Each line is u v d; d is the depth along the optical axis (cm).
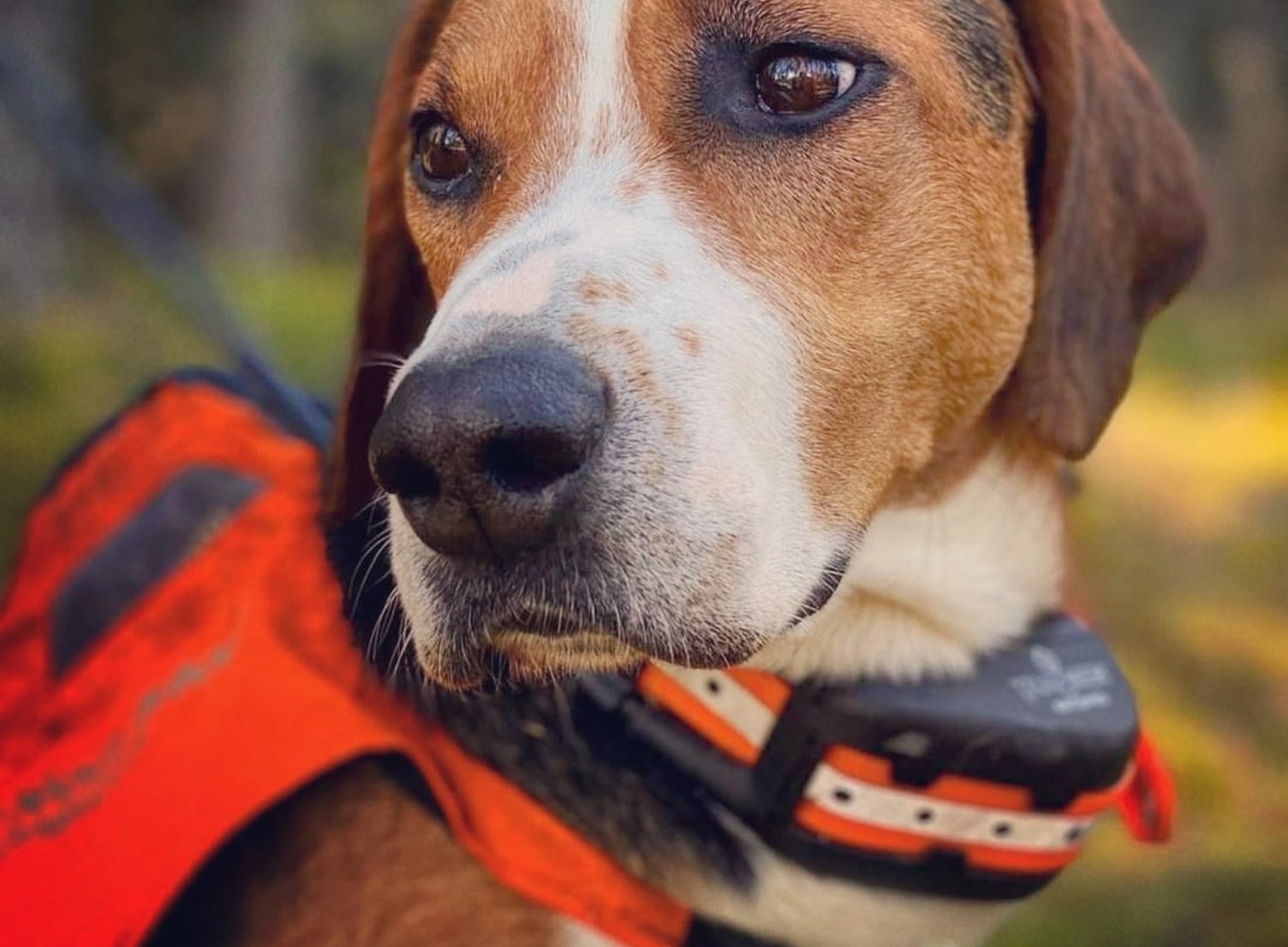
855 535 45
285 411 60
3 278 191
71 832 48
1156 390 274
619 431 39
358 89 488
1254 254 446
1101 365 49
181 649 50
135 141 405
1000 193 48
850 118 45
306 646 48
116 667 52
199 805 46
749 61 45
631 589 39
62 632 55
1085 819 48
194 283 72
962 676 48
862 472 45
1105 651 50
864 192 45
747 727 46
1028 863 47
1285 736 115
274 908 48
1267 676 126
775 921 47
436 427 38
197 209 427
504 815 46
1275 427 243
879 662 47
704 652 40
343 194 486
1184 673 125
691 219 43
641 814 46
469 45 47
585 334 40
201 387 59
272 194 413
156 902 46
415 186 48
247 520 54
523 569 39
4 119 185
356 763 49
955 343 47
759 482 41
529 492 38
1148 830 52
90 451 61
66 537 59
